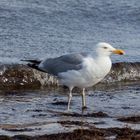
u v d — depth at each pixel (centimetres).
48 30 2588
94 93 1788
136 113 1519
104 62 1482
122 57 2230
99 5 3012
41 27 2625
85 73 1488
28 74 1895
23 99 1673
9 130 1298
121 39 2545
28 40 2375
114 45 2425
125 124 1385
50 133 1281
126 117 1452
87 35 2569
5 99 1666
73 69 1499
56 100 1661
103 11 2966
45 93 1788
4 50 2194
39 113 1485
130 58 2225
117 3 3062
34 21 2698
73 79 1509
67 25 2717
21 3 2902
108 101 1659
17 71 1894
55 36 2486
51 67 1559
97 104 1612
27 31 2533
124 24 2856
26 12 2789
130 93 1803
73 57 1516
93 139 1238
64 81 1533
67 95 1752
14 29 2545
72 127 1340
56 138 1233
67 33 2569
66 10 2905
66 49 2280
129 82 2042
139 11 2998
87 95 1744
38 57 2125
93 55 1492
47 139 1226
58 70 1538
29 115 1459
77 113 1493
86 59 1492
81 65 1489
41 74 1906
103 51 1481
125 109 1562
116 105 1608
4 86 1855
